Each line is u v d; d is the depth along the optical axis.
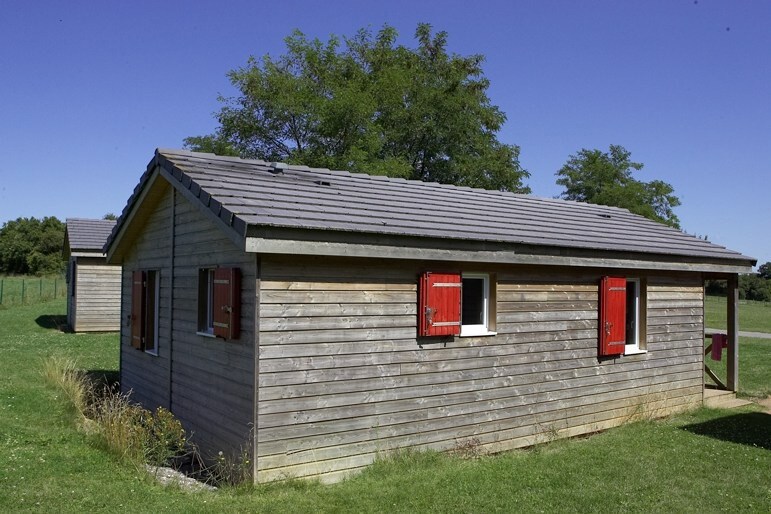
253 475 7.22
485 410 9.55
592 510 6.76
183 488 7.27
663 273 12.77
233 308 7.70
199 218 9.45
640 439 10.18
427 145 35.75
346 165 29.95
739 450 9.53
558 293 10.72
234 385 7.93
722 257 13.36
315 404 7.71
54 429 8.77
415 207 9.77
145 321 11.73
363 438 8.12
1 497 6.07
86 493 6.44
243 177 9.33
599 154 56.69
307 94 32.84
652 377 12.42
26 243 69.38
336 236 7.51
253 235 6.92
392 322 8.48
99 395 12.09
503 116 38.69
